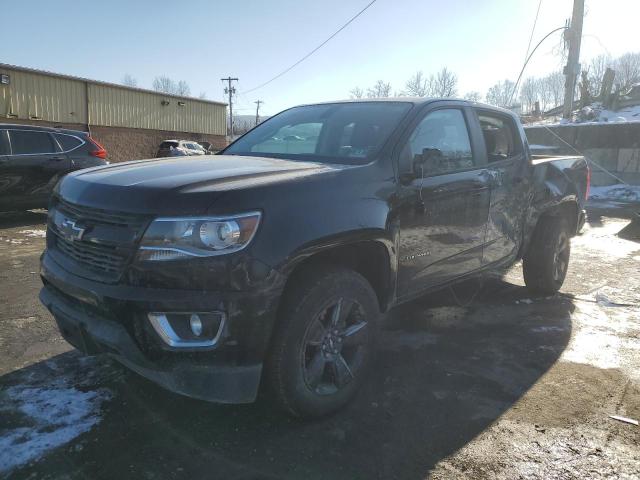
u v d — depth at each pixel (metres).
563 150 13.74
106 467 2.45
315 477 2.42
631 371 3.56
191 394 2.47
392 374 3.47
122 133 27.94
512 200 4.41
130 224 2.45
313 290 2.68
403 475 2.45
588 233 8.77
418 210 3.34
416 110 3.59
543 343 4.03
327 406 2.88
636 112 22.20
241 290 2.38
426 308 4.84
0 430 2.71
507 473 2.47
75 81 24.98
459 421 2.91
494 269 4.42
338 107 4.02
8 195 8.52
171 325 2.38
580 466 2.53
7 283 5.36
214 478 2.40
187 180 2.59
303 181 2.73
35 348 3.75
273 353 2.60
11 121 22.50
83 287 2.54
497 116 4.49
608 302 5.05
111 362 3.53
